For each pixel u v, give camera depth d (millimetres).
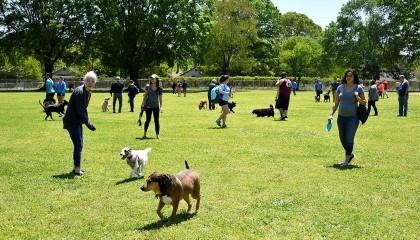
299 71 75938
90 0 55250
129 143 11859
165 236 5125
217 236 5129
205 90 63094
